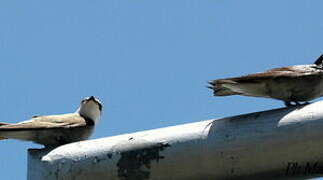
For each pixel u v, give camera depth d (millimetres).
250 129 6887
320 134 6754
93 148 7137
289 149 6789
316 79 9922
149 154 6949
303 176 7082
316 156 6816
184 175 6965
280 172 6969
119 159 6980
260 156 6832
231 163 6867
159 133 7086
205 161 6891
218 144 6848
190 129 7016
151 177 7000
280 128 6832
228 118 7117
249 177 6992
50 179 7172
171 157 6914
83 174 7066
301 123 6840
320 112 6859
